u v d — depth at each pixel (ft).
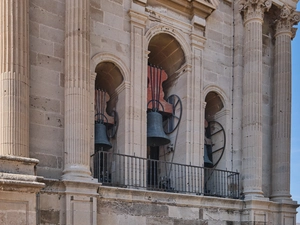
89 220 50.29
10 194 38.27
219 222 63.67
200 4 69.51
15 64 49.21
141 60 62.64
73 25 54.90
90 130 56.49
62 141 53.26
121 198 54.39
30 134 51.24
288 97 75.87
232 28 74.59
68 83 53.78
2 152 47.34
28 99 50.42
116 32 61.31
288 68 76.84
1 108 48.24
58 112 53.62
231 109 72.18
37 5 54.54
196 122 66.69
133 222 55.11
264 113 75.46
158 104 68.23
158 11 66.44
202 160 66.18
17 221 38.27
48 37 54.60
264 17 78.33
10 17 49.96
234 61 73.56
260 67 71.67
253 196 66.54
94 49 59.00
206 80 69.87
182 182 64.59
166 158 69.15
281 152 73.82
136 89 61.46
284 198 71.72
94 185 51.11
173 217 58.85
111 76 63.00
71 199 49.57
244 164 69.15
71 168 51.06
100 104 63.46
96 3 60.18
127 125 59.93
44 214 48.26
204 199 62.18
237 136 70.95
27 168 40.57
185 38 68.64
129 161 58.85
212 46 71.51
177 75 69.72
